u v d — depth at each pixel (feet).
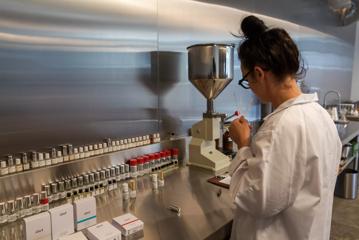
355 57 16.60
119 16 5.09
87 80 4.74
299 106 2.77
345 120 11.03
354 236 8.11
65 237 2.99
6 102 3.87
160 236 3.16
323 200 2.70
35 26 4.06
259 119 9.02
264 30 2.78
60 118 4.45
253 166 2.68
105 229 3.11
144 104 5.67
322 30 12.53
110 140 5.02
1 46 3.77
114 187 4.62
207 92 5.43
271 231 2.89
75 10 4.49
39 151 4.24
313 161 2.58
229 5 7.32
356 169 11.33
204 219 3.56
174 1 6.00
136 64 5.44
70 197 4.13
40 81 4.18
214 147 6.01
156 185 4.61
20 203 3.49
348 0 11.55
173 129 6.30
